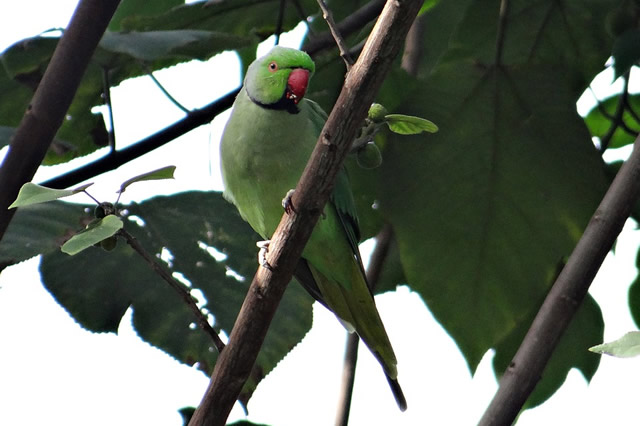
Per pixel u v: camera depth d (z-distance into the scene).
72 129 8.10
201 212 7.20
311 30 7.86
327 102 8.45
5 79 7.73
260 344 5.35
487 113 7.60
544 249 7.33
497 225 7.41
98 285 6.70
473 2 8.45
